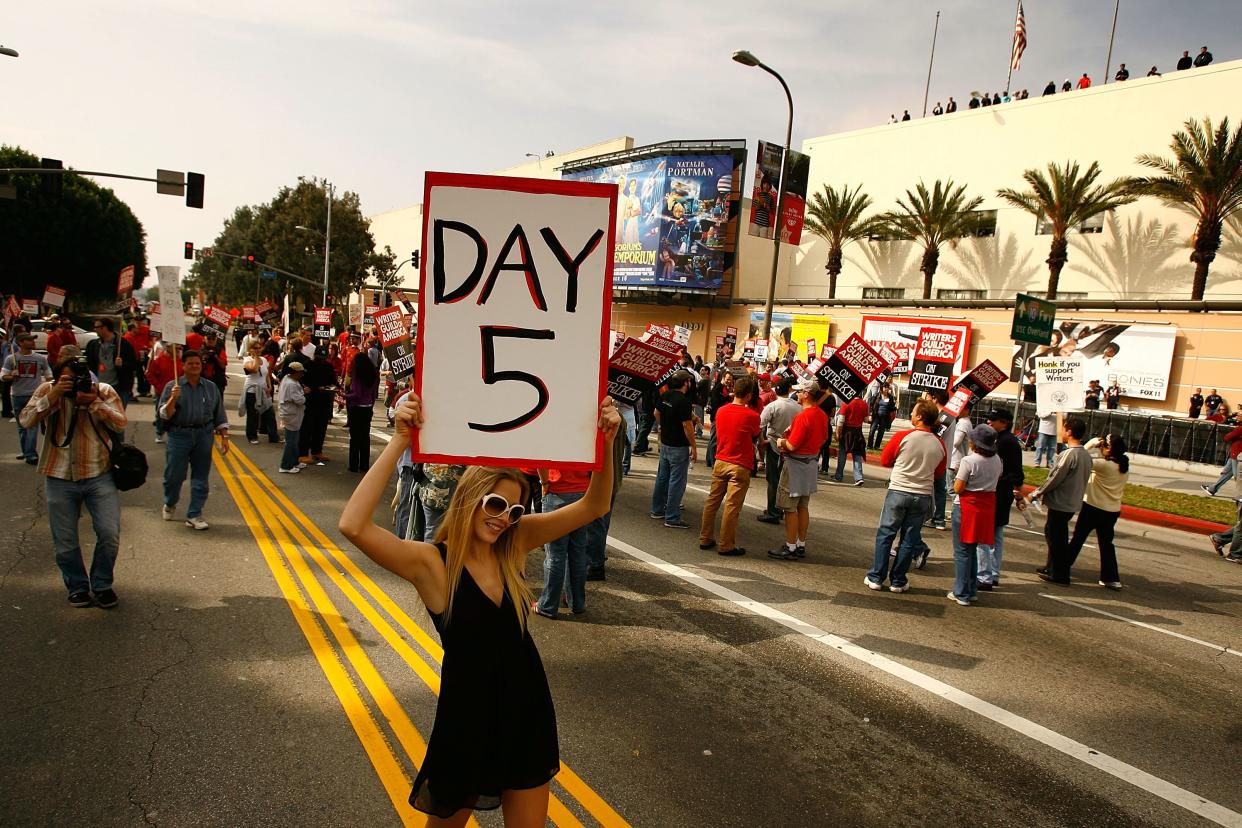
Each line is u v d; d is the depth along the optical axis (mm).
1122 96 29422
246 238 60094
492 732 2438
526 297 2613
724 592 7051
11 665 4660
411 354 11211
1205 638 6820
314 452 12188
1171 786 4215
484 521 2508
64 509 5441
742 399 8305
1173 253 27891
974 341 28234
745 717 4645
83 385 5379
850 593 7305
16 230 49750
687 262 38281
